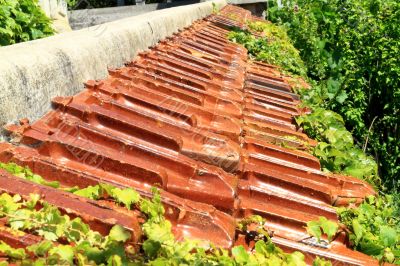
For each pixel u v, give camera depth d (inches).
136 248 80.9
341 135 177.6
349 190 138.9
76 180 96.0
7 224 76.0
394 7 451.2
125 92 141.5
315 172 139.6
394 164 419.5
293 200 119.3
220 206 106.3
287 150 147.4
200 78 192.1
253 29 401.4
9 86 97.3
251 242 102.4
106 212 84.6
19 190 83.6
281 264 91.3
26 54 109.9
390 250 116.4
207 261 80.8
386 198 166.4
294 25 455.5
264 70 268.7
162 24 242.2
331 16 427.5
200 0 583.8
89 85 133.5
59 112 114.5
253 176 125.6
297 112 194.9
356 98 419.8
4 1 255.0
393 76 422.9
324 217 115.0
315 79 385.7
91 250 72.5
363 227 119.7
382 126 435.2
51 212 78.3
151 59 196.1
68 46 129.8
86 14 564.4
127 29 183.6
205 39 292.8
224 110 169.2
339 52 400.2
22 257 69.1
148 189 100.4
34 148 99.9
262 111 184.9
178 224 93.6
